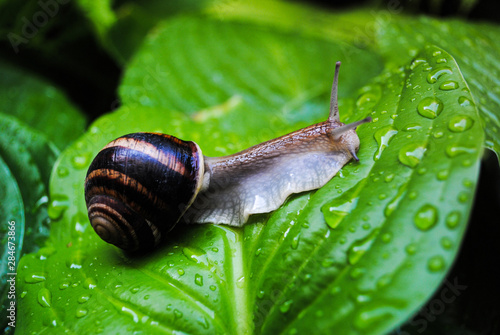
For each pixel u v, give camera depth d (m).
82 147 0.20
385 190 0.16
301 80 0.24
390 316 0.14
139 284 0.17
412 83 0.17
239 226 0.18
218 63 0.24
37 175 0.20
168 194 0.17
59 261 0.18
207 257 0.17
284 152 0.18
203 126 0.21
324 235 0.16
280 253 0.16
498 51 0.21
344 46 0.25
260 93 0.24
